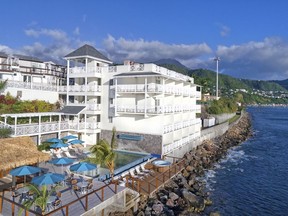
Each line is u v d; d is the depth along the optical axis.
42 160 24.44
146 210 25.36
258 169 45.97
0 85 40.22
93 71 44.09
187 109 50.78
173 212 25.98
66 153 35.78
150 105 41.56
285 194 34.88
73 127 42.72
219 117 83.88
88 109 44.28
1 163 21.14
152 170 33.94
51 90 49.69
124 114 42.78
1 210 19.14
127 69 43.03
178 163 38.09
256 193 34.88
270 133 89.31
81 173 29.23
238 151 60.06
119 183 26.81
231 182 38.72
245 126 99.06
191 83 54.31
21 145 26.31
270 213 29.27
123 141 42.75
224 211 29.08
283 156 55.84
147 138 40.84
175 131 45.28
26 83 45.78
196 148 53.31
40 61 64.88
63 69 67.75
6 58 58.34
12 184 23.34
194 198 29.41
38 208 19.84
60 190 23.36
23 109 41.25
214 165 47.53
